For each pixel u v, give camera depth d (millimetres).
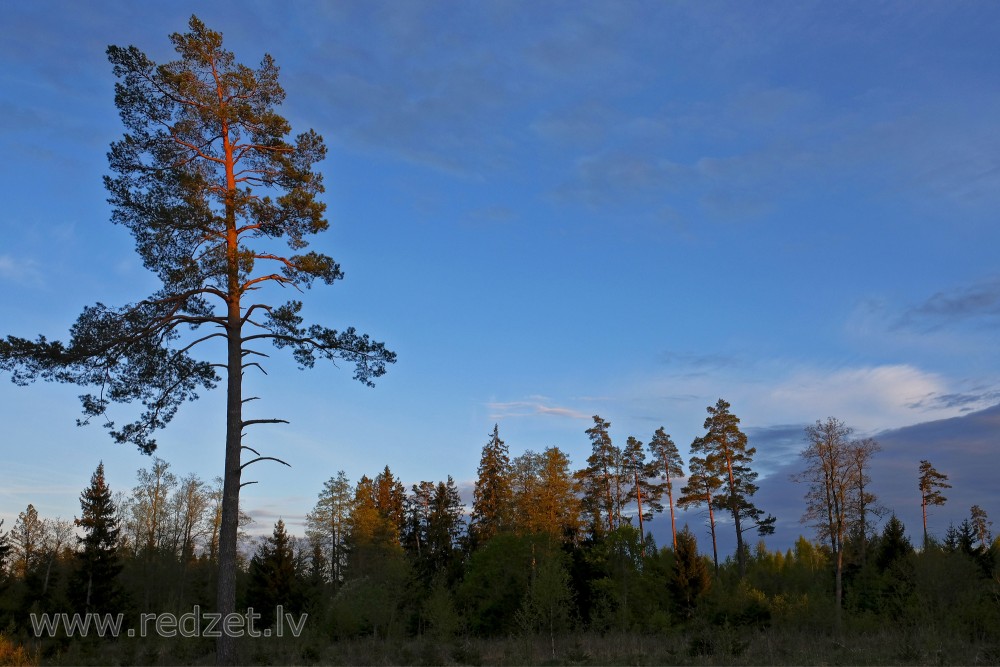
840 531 42875
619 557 38562
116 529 47000
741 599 36688
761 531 52188
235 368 19234
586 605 38125
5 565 49875
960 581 31203
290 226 20188
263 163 20812
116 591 44531
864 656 22922
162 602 49281
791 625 33844
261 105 20766
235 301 19672
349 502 62000
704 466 54125
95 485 46438
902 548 49062
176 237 18969
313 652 27719
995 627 26797
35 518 56156
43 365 17781
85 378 18438
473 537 60188
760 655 24281
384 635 34938
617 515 56219
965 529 52406
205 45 20156
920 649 23453
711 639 25609
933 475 64000
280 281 20328
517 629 36750
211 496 55844
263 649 28438
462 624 34344
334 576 60281
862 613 34500
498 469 59750
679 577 40062
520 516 53094
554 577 28016
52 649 29125
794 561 73250
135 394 19078
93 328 17844
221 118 19688
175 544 54281
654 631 34969
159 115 19375
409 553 54344
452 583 49250
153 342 18891
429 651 25266
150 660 27000
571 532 51750
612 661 24156
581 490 56594
